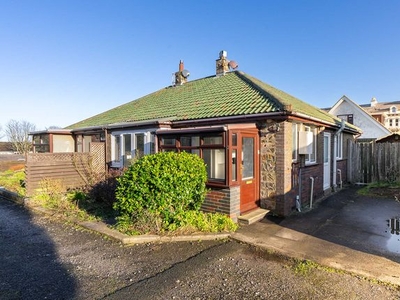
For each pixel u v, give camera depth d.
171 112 10.45
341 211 8.00
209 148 6.82
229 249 4.97
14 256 4.66
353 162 13.88
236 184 6.66
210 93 11.21
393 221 6.91
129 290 3.52
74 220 6.71
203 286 3.63
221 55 13.68
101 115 15.41
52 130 13.38
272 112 7.14
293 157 8.21
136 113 12.30
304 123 8.76
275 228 6.29
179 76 15.66
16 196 9.23
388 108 42.59
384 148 13.20
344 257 4.57
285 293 3.46
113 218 6.86
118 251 4.86
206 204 6.91
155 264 4.32
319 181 9.98
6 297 3.34
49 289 3.54
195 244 5.20
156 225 5.55
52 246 5.12
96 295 3.39
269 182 7.61
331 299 3.32
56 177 10.04
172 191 5.59
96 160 11.37
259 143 7.81
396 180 12.91
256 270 4.11
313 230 6.15
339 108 30.84
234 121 8.00
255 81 11.14
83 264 4.32
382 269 4.10
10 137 42.25
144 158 6.02
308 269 4.13
